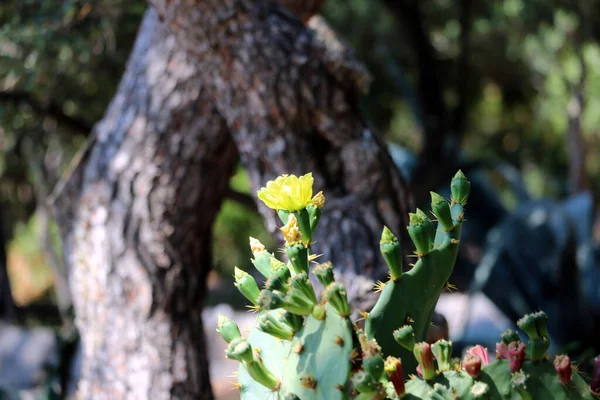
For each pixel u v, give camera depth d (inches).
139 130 107.7
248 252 464.4
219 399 202.8
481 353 48.9
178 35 92.9
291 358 43.7
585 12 296.2
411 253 89.0
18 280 472.4
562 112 465.7
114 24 164.1
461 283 310.8
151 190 107.2
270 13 90.6
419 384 42.2
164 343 106.3
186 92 105.1
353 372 42.7
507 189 435.2
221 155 108.3
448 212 45.8
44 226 347.9
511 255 234.2
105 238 108.7
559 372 41.3
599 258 236.2
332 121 89.4
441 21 328.2
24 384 189.5
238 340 43.9
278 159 89.5
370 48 339.0
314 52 89.7
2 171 310.3
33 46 153.3
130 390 104.7
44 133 216.4
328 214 86.8
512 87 470.6
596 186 480.1
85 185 112.0
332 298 42.3
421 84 304.5
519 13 281.3
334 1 309.3
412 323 45.6
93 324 108.8
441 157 299.9
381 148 91.1
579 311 215.2
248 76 89.0
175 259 108.1
